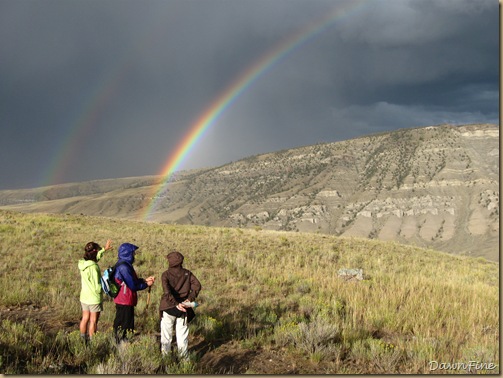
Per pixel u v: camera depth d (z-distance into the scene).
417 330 9.19
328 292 12.67
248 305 11.10
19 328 7.32
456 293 13.58
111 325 8.70
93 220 36.28
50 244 19.03
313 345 7.72
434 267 22.45
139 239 23.22
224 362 7.07
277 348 7.90
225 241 25.44
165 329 7.07
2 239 19.52
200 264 17.16
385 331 9.31
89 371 6.02
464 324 9.67
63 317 8.96
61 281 12.13
